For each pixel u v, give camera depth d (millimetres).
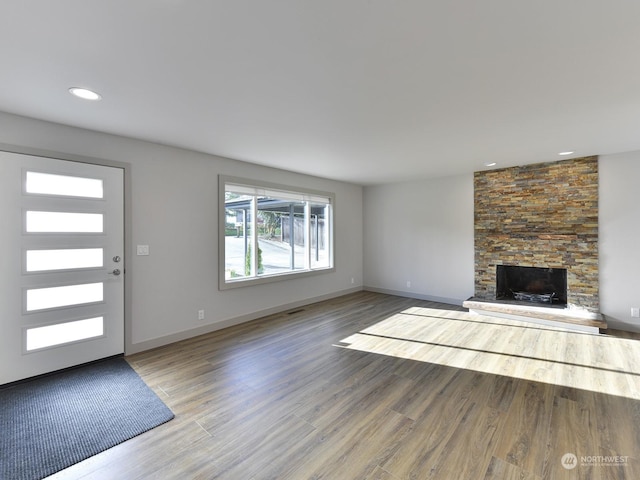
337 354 3256
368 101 2346
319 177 5555
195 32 1522
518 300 4816
